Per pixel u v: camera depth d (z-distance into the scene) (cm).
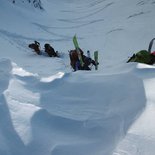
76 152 187
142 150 181
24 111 245
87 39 1998
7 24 2170
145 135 197
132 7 2709
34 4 2948
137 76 328
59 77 389
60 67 1175
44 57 1411
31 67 1147
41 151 187
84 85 342
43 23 2550
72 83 355
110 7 2983
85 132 219
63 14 3123
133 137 195
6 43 1711
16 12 2522
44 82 365
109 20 2522
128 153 179
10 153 182
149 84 296
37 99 297
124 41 1830
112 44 1794
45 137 205
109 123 229
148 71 348
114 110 257
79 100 300
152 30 1991
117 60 1396
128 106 256
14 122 222
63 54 1558
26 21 2420
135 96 272
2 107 248
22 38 1953
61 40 2020
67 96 317
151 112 232
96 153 185
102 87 322
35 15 2728
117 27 2189
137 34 1945
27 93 314
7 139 197
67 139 206
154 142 189
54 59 1352
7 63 446
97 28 2328
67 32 2281
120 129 211
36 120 230
